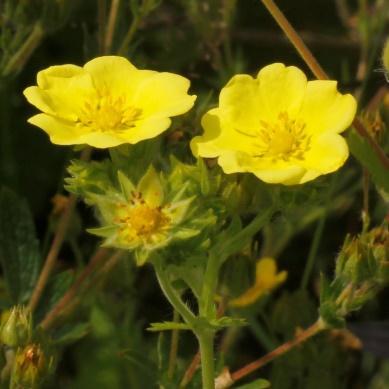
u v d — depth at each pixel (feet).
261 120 0.72
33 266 0.90
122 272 0.95
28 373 0.78
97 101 0.73
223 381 0.81
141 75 0.74
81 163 0.72
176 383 0.80
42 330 0.79
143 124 0.71
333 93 0.72
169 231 0.69
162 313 0.99
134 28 0.93
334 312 0.79
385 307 1.01
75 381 0.97
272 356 0.81
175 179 0.71
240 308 0.91
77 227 0.94
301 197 0.73
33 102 0.72
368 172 0.82
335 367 0.90
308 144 0.71
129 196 0.69
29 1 0.92
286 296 0.91
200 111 0.79
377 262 0.77
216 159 0.75
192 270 0.73
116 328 0.97
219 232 0.73
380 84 0.99
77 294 0.91
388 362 1.00
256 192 0.73
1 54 0.98
